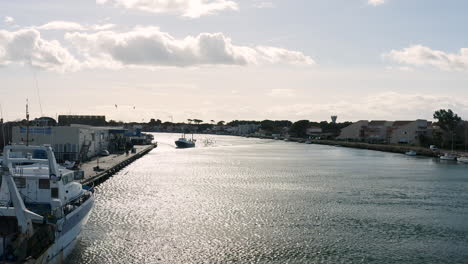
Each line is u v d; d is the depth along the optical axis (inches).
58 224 1322.6
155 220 1919.3
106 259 1422.2
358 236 1737.2
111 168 3351.4
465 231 1833.2
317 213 2122.3
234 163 4820.4
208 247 1563.7
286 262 1430.9
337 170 4126.5
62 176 1520.7
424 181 3339.1
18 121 4087.1
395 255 1521.9
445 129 6993.1
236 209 2185.0
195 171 3890.3
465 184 3181.6
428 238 1726.1
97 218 1927.9
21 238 1155.3
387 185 3102.9
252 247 1573.6
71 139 3767.2
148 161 4785.9
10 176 1245.1
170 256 1462.8
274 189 2859.3
